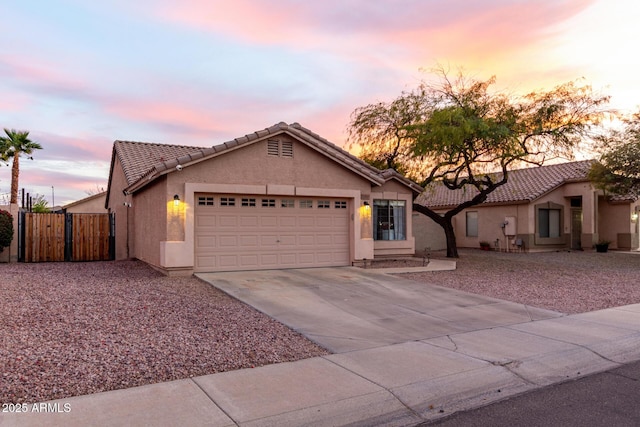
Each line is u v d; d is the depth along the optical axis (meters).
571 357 6.75
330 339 7.41
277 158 14.53
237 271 14.02
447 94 18.17
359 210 16.02
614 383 5.82
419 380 5.61
